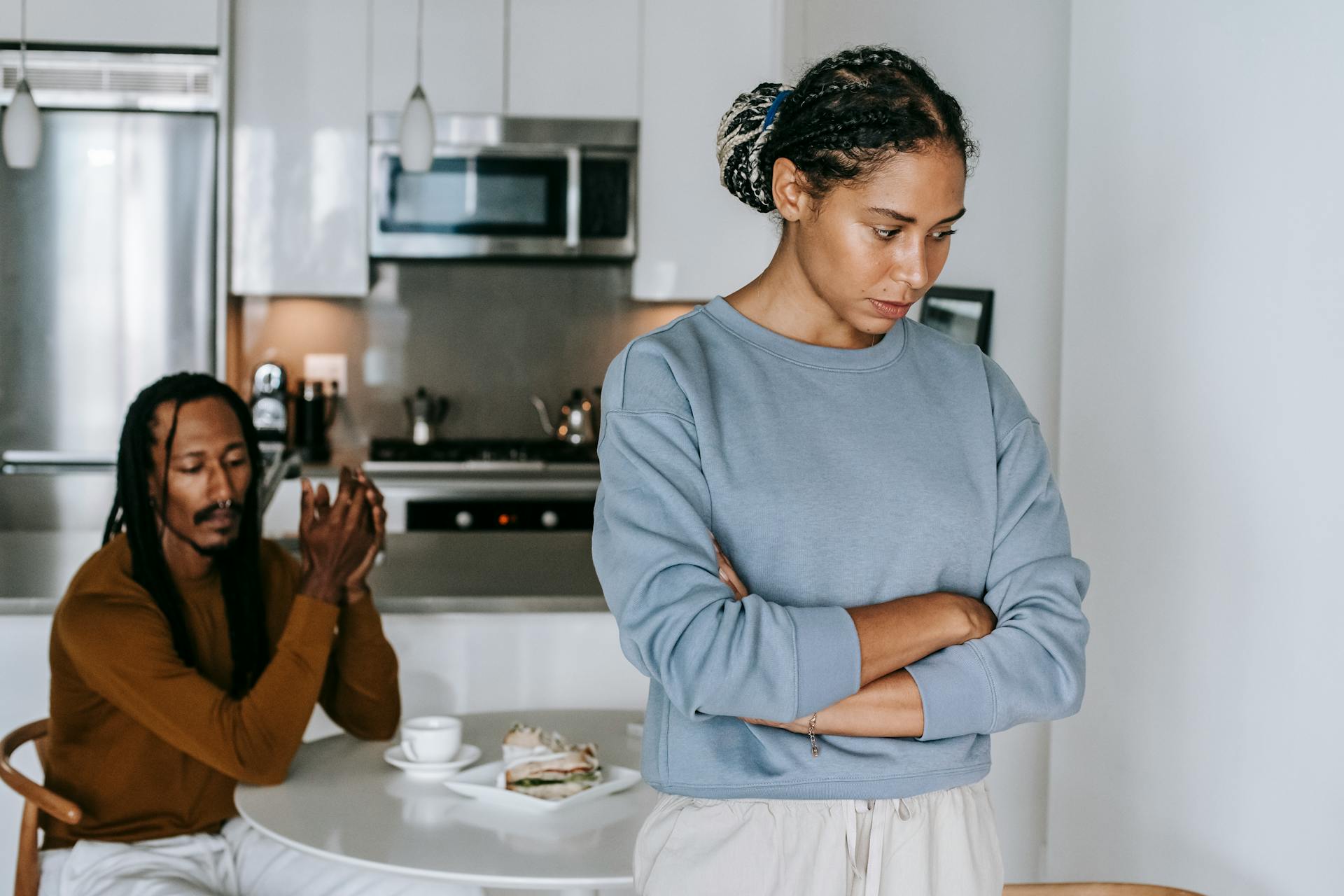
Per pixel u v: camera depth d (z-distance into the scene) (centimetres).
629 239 430
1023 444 105
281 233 422
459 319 472
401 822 153
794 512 95
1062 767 203
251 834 183
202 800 183
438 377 472
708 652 90
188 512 180
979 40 247
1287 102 143
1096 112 190
